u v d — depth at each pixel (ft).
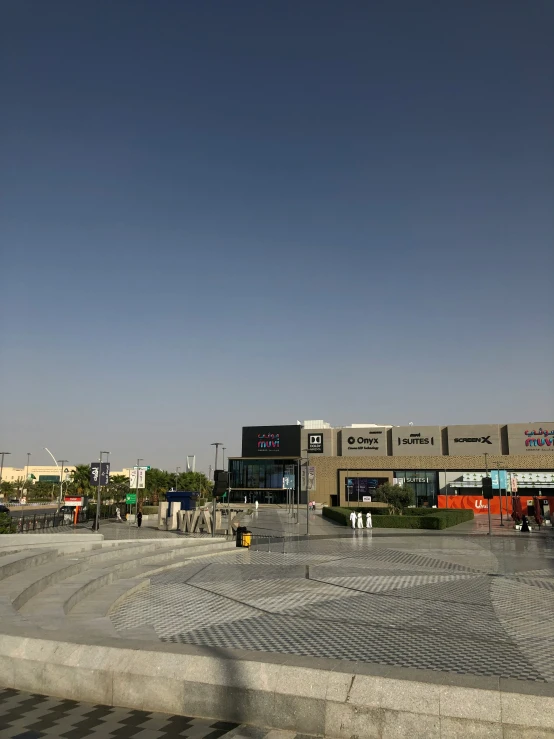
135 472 159.02
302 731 18.16
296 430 323.16
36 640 22.33
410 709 17.15
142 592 49.39
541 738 15.85
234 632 35.19
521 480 265.34
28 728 18.39
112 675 20.56
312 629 36.32
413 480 286.46
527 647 32.48
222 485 115.96
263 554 83.66
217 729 18.40
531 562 73.46
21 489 408.26
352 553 84.94
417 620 39.37
